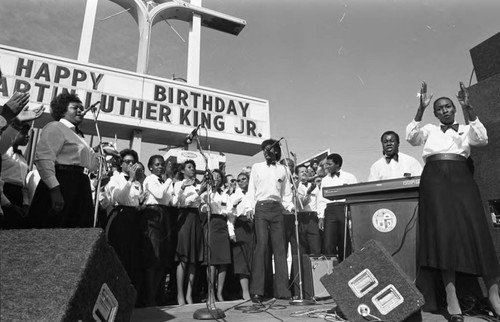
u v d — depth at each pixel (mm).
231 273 4859
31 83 7078
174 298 4445
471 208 2529
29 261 1367
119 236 3717
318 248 4719
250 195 4242
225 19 10688
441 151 2725
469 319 2486
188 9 10164
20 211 2695
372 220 3094
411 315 2500
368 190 3062
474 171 2906
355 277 2498
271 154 4250
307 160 7395
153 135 8344
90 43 8328
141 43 9461
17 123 2496
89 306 1412
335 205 4535
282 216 4160
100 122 7535
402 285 2375
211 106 8867
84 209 2535
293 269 4375
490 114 2877
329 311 2893
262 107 9523
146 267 3779
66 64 7555
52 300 1256
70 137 2561
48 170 2357
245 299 4293
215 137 8641
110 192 3971
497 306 2455
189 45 10023
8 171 3113
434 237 2543
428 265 2527
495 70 2992
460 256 2430
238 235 4512
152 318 2934
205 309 2893
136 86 8125
